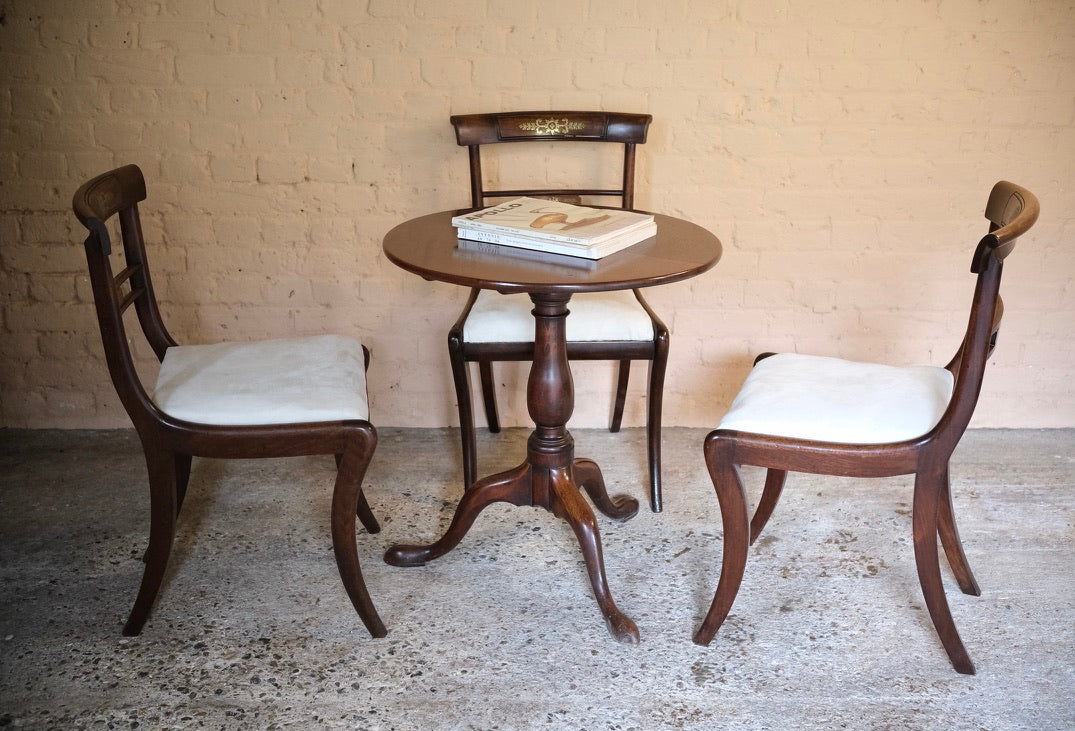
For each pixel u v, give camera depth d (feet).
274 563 7.10
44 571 6.97
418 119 8.45
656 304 8.96
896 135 8.46
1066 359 9.09
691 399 9.29
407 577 6.95
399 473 8.46
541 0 8.14
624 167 8.19
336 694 5.76
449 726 5.52
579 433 9.25
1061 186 8.58
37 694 5.71
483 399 9.10
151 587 6.15
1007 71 8.27
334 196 8.63
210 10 8.11
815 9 8.14
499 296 7.79
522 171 8.65
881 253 8.80
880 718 5.60
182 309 8.88
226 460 8.60
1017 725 5.56
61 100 8.29
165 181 8.53
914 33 8.19
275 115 8.39
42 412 9.14
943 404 5.97
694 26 8.20
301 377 6.34
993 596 6.75
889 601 6.72
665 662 6.08
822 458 5.72
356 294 8.92
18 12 8.04
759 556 7.23
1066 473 8.48
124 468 8.49
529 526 7.63
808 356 6.77
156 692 5.75
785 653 6.17
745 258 8.83
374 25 8.19
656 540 7.45
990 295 5.22
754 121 8.45
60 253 8.68
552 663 6.07
